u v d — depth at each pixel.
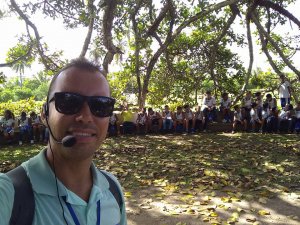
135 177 7.35
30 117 12.56
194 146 10.75
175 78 16.77
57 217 1.26
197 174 7.36
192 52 16.84
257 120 13.30
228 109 14.06
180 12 14.92
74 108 1.31
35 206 1.24
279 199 5.86
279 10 14.95
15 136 12.45
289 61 16.03
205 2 13.38
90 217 1.34
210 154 9.48
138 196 6.15
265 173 7.46
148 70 14.77
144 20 15.15
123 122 13.66
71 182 1.37
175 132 13.77
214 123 13.96
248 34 15.77
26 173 1.29
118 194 1.54
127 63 15.76
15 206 1.21
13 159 9.67
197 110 13.84
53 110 1.33
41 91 37.25
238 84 18.19
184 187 6.57
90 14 11.29
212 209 5.38
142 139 12.51
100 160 9.09
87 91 1.34
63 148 1.31
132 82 16.78
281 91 14.21
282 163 8.30
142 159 9.09
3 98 34.72
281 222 4.93
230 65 17.16
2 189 1.20
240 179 6.93
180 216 5.17
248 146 10.46
